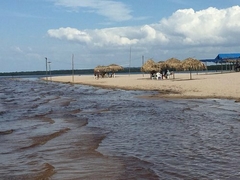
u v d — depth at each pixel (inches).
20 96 1381.6
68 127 561.6
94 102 1041.5
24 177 293.0
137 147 402.0
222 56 2645.2
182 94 1162.0
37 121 644.1
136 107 862.5
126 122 609.9
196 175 287.6
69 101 1098.7
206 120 600.1
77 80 3186.5
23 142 443.5
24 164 335.6
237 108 761.0
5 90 1877.5
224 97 1001.5
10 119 677.9
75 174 298.5
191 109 770.2
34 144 429.1
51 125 589.9
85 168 317.1
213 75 2353.6
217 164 320.8
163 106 858.1
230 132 477.4
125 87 1779.0
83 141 442.6
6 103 1044.5
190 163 325.7
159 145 409.4
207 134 468.4
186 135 466.9
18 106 948.6
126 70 7145.7
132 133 495.2
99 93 1496.1
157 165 320.8
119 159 347.6
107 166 322.3
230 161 330.0
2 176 297.1
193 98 1031.6
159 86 1624.0
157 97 1130.7
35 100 1162.6
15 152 388.5
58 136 482.0
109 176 291.0
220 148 384.5
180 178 279.7
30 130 539.8
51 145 422.6
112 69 3395.7
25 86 2434.8
